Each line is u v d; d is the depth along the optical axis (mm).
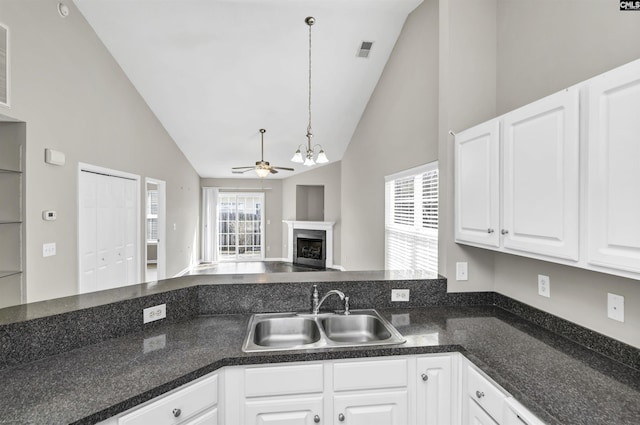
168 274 5695
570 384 1112
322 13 3285
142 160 4574
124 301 1547
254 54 3854
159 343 1454
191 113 5035
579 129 1133
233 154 6699
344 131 5625
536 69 1713
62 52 2932
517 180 1438
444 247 2094
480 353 1368
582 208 1123
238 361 1323
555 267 1611
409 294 2035
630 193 959
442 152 2119
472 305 2074
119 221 3967
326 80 4328
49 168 2789
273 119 5258
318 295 1954
